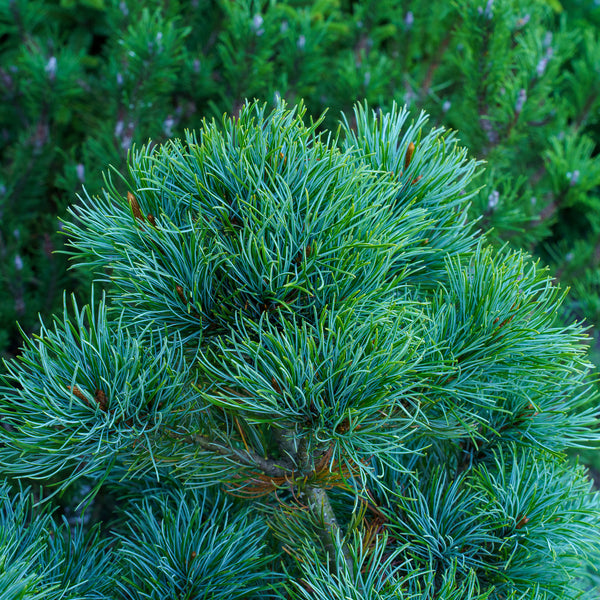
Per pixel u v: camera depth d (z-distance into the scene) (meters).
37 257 0.88
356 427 0.52
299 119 0.52
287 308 0.51
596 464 0.88
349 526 0.59
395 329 0.51
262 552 0.61
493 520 0.59
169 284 0.53
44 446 0.51
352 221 0.52
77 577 0.58
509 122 0.83
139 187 0.53
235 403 0.51
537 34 0.86
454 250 0.57
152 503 0.65
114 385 0.51
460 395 0.54
